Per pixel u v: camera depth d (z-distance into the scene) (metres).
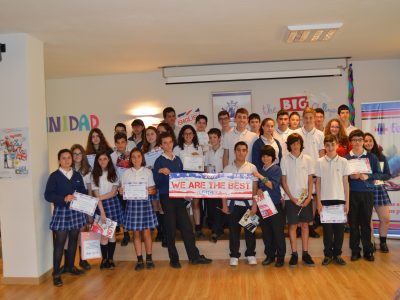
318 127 5.15
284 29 4.46
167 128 4.92
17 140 4.09
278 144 4.53
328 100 6.74
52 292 3.84
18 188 4.09
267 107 6.81
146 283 3.99
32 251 4.09
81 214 4.22
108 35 4.41
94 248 4.28
